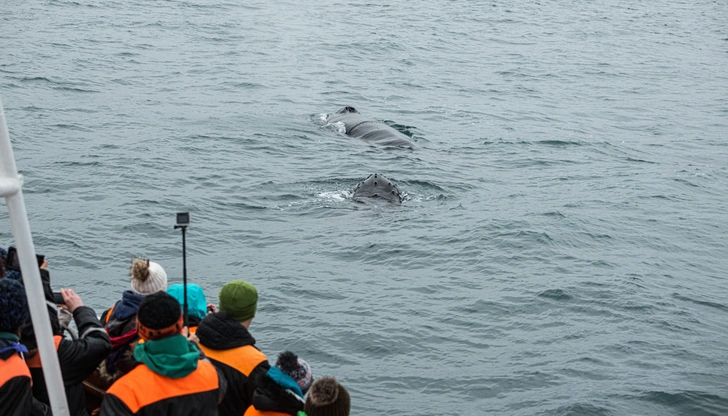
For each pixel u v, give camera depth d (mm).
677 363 10930
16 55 30625
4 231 14289
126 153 19938
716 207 19078
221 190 17875
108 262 13547
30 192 16656
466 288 13297
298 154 21375
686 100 33312
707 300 13352
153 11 43156
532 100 31422
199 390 5250
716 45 47688
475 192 19109
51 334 4723
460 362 10766
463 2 55719
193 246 14539
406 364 10664
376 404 9609
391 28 44781
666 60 42250
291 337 11211
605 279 13875
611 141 25578
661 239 16453
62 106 24156
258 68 32781
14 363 5059
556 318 12289
